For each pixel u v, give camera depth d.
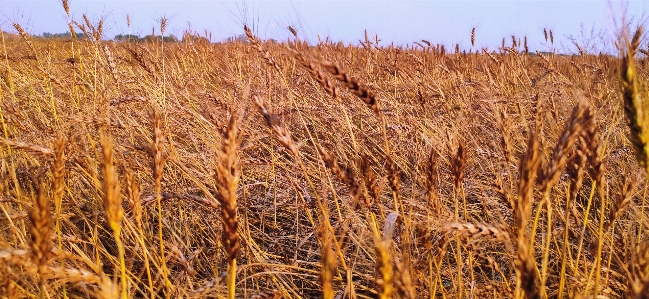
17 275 1.92
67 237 2.46
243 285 3.10
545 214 3.28
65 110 5.22
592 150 1.97
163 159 2.14
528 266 1.48
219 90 6.61
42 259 1.58
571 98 5.37
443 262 3.38
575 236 2.77
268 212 4.25
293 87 5.70
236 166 1.59
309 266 3.57
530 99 4.80
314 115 5.01
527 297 1.49
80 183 3.85
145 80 5.42
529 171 1.53
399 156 4.50
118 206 1.62
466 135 4.34
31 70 6.93
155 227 3.76
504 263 3.38
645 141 1.76
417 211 2.71
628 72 1.76
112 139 3.63
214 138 4.45
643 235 2.97
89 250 3.23
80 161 3.09
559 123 3.52
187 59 9.57
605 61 6.12
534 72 8.68
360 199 2.30
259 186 4.57
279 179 4.34
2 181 2.94
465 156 2.35
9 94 5.66
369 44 8.07
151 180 4.02
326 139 4.60
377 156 4.54
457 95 5.96
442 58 9.09
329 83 2.37
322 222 2.19
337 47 9.94
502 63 7.71
